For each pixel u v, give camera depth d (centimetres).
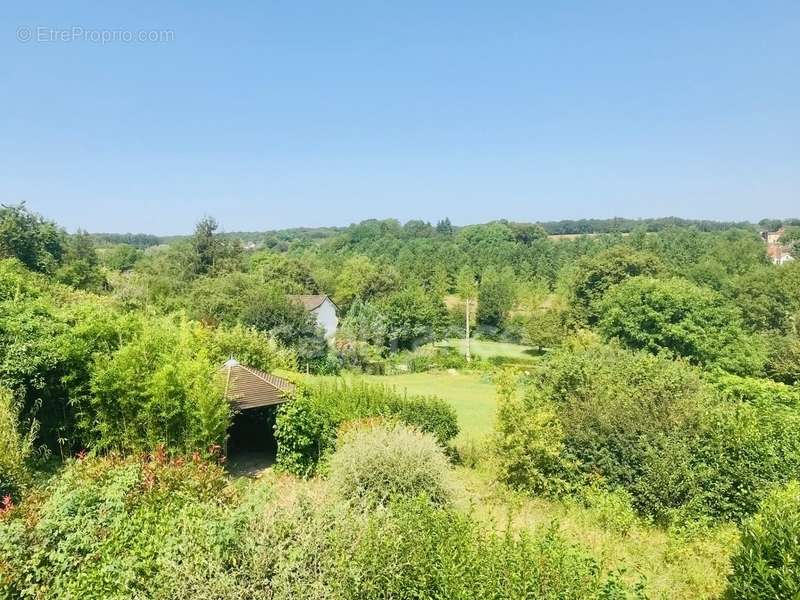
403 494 932
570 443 1265
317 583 522
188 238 5194
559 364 1439
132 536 621
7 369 1202
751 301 3972
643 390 1269
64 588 564
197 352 1586
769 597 598
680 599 740
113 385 1253
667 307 2933
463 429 2022
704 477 1064
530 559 543
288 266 5712
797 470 1008
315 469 1389
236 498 772
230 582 513
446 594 515
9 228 3394
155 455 912
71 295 2608
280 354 2483
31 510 681
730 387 1675
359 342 3953
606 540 929
